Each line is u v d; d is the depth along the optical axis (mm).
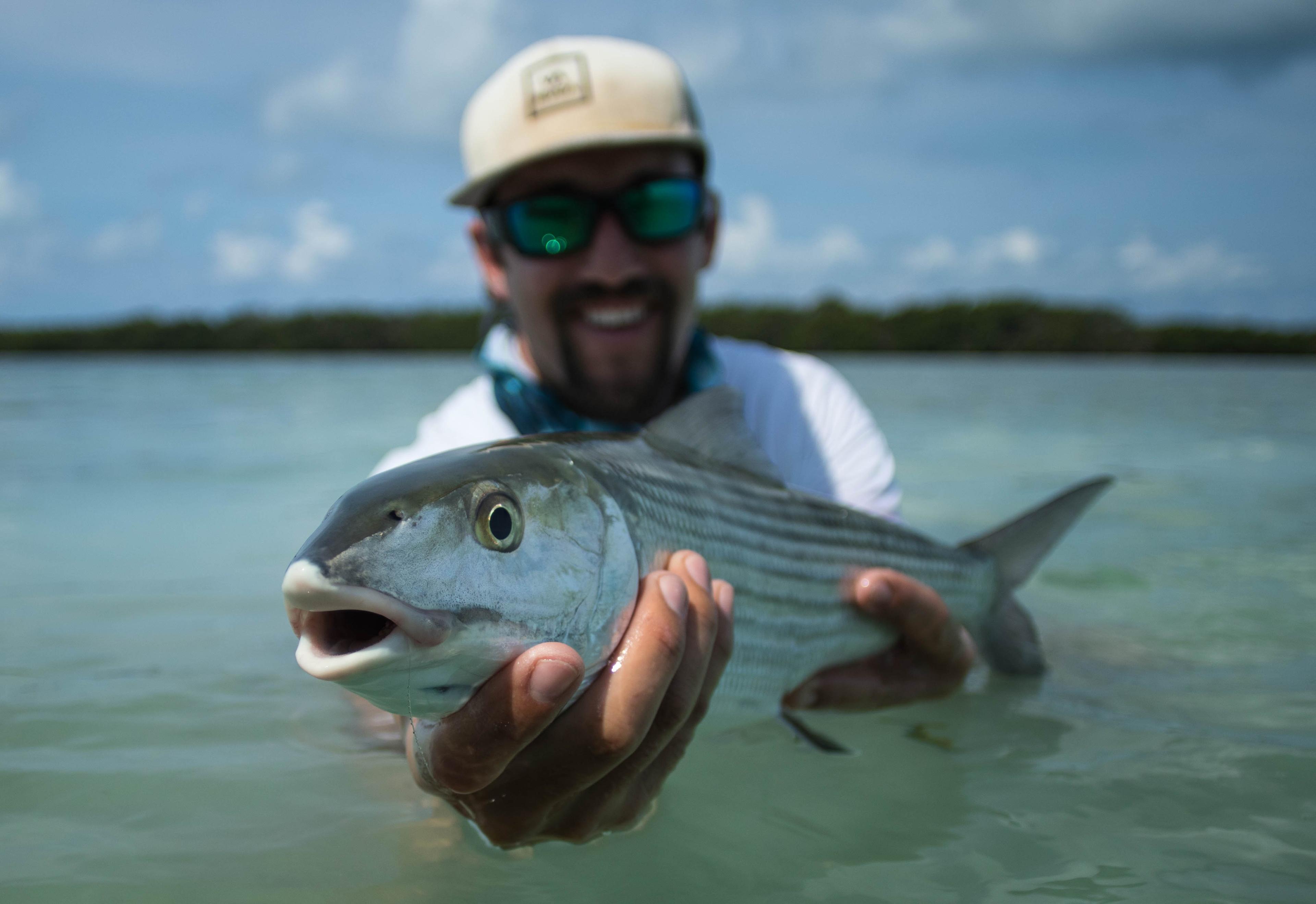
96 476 1437
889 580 541
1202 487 1412
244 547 981
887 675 573
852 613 554
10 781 458
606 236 656
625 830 424
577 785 374
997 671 652
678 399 720
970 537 1040
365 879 389
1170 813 445
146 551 958
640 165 657
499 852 410
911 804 459
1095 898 376
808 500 534
